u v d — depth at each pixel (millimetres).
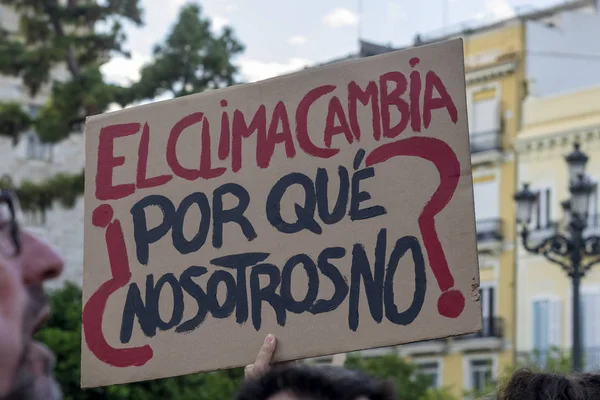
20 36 20891
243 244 3697
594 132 28875
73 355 15625
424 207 3521
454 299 3410
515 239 30000
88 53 20234
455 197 3500
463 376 30156
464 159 3527
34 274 2229
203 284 3693
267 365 3502
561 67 31078
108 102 19047
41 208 19562
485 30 31625
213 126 3867
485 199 31031
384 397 2211
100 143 3986
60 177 19594
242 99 3859
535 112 30312
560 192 29422
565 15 31250
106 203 3918
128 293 3781
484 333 30031
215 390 17828
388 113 3658
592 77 31219
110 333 3754
